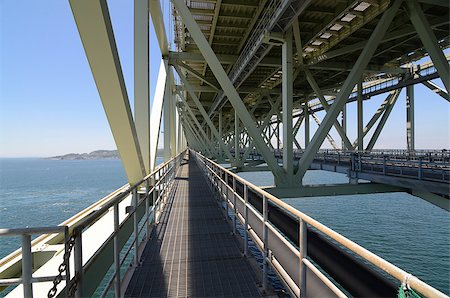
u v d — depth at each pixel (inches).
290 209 88.3
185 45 681.0
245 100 1190.9
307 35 556.4
